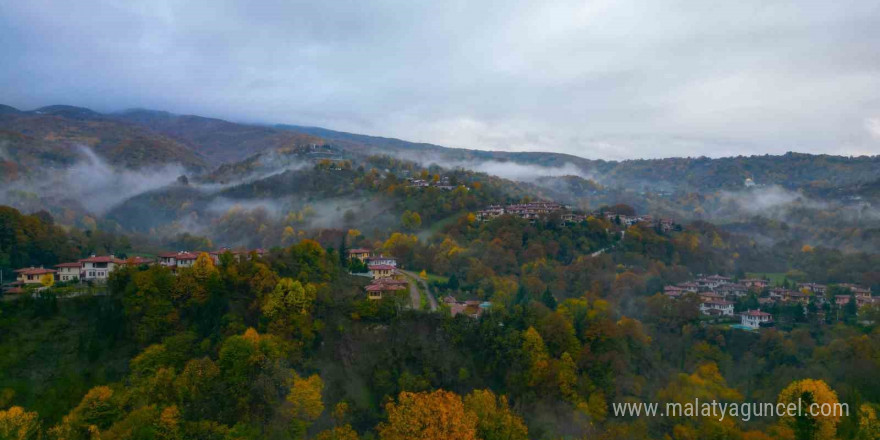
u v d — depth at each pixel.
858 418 101.69
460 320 126.31
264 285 121.81
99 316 111.69
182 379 96.69
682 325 156.88
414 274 185.50
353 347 116.38
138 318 111.81
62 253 163.00
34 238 159.88
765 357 136.50
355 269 160.12
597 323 131.12
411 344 118.12
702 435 99.44
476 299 161.38
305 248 141.25
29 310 111.44
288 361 107.44
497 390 113.75
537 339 119.19
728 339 145.88
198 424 89.69
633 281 188.88
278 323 114.12
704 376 121.94
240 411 94.56
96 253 175.62
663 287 198.00
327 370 111.00
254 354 101.56
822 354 130.62
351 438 90.00
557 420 104.69
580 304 148.38
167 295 116.81
